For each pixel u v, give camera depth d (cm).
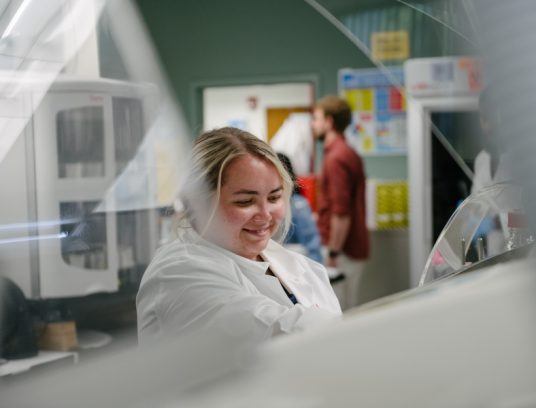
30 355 137
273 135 532
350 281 443
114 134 176
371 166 497
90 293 164
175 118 186
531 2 68
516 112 69
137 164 176
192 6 502
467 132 282
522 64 68
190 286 121
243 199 130
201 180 130
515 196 110
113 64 180
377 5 281
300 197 371
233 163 128
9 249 157
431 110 312
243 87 532
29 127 163
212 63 514
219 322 111
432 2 202
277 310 111
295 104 528
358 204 436
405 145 492
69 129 169
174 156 164
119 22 183
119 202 174
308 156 526
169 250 133
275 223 135
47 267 162
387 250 487
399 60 313
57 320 150
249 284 131
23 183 162
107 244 170
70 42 170
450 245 134
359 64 495
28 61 164
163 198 168
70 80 170
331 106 423
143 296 129
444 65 286
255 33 509
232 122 536
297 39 504
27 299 155
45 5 164
